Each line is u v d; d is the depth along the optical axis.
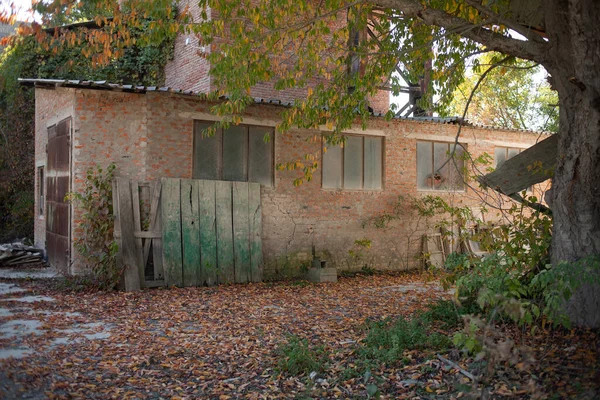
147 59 17.84
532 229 8.24
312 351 6.54
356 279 13.62
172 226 12.05
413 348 6.63
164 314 9.02
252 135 13.39
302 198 13.95
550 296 6.16
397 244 15.33
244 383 5.80
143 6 8.85
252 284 12.52
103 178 11.91
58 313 8.87
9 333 7.44
